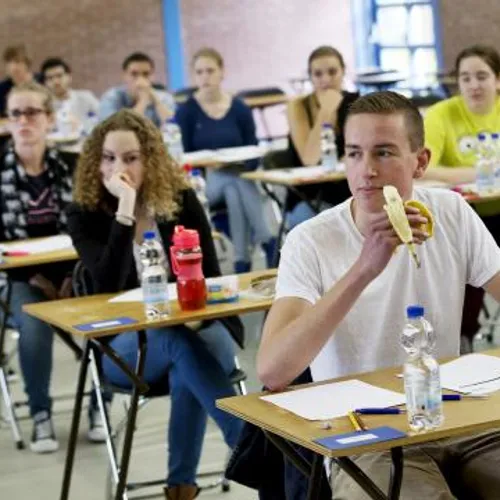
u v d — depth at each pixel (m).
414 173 3.96
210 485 5.86
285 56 19.28
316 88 10.03
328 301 3.65
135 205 5.88
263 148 10.93
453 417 3.34
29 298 6.80
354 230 3.96
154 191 5.84
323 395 3.63
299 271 3.92
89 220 5.91
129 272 5.82
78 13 18.30
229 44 19.08
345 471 3.29
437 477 3.56
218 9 18.95
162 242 5.88
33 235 7.28
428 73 15.73
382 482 3.47
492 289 4.08
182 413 5.29
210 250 5.94
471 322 6.70
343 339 3.93
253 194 10.37
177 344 5.27
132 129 5.82
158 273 5.08
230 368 5.60
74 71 18.38
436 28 16.50
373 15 18.72
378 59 18.72
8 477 6.41
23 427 7.23
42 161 7.32
